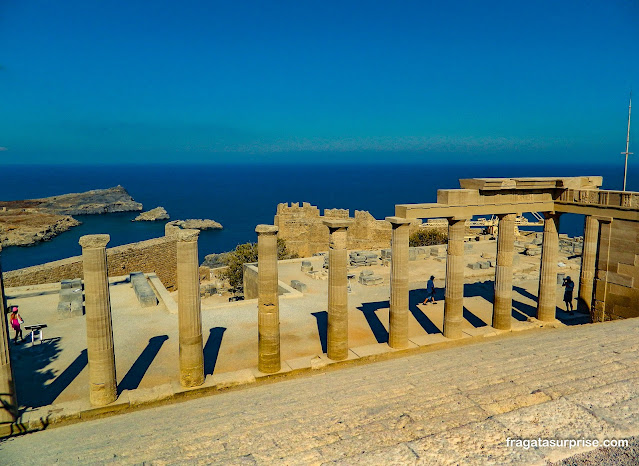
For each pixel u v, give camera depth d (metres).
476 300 26.77
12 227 94.44
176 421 11.50
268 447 7.67
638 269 19.50
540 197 20.83
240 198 192.00
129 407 14.54
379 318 23.80
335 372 16.30
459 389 9.94
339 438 7.48
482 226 61.06
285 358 18.64
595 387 8.64
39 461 9.48
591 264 23.25
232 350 19.59
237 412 11.30
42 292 29.33
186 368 15.49
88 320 13.89
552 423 6.59
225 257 60.53
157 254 42.97
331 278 17.41
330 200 179.12
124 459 8.47
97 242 13.67
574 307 25.16
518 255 36.56
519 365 11.95
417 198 185.25
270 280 16.38
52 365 17.91
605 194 20.17
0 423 12.91
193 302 15.31
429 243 57.84
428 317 23.70
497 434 6.36
